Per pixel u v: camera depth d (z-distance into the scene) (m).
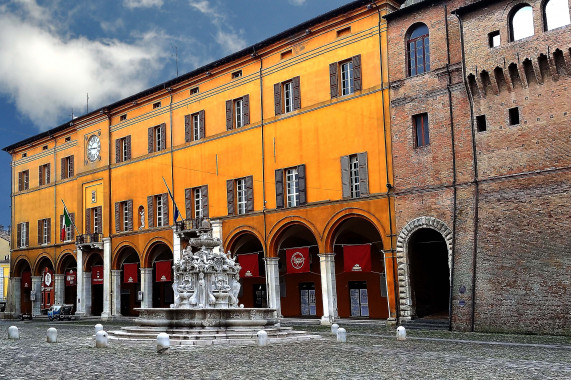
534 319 28.11
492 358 20.03
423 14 35.25
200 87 48.81
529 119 30.27
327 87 39.78
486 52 31.52
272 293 41.50
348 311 44.31
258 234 42.72
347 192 37.78
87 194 59.00
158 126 52.44
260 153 43.28
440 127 33.91
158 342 22.36
